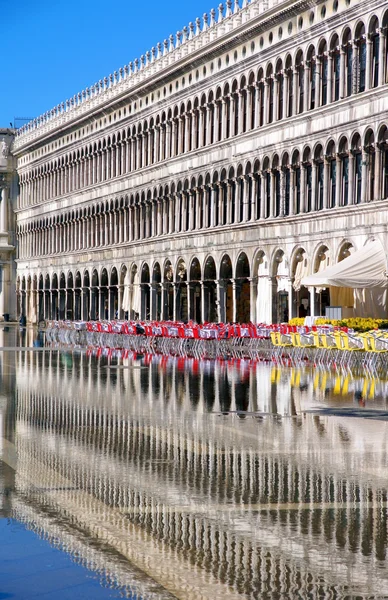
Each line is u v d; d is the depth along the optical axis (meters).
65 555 11.26
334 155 62.59
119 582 10.25
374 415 25.22
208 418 24.52
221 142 79.62
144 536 12.19
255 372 41.09
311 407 27.14
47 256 130.25
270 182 71.88
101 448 19.41
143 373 40.34
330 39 63.03
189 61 85.19
